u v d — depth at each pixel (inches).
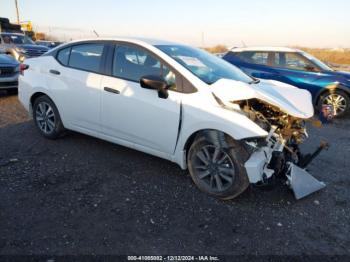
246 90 125.0
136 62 154.2
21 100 202.8
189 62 150.0
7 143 190.1
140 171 159.2
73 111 176.7
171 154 146.5
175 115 138.2
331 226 121.2
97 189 140.3
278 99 130.2
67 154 176.2
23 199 129.6
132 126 153.9
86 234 109.9
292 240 111.9
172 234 112.3
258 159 123.6
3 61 327.6
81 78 169.5
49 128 194.5
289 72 306.8
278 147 131.3
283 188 147.3
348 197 143.6
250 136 120.5
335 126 271.0
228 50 341.7
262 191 143.9
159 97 142.1
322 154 198.1
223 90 129.0
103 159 171.5
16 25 697.0
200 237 111.4
